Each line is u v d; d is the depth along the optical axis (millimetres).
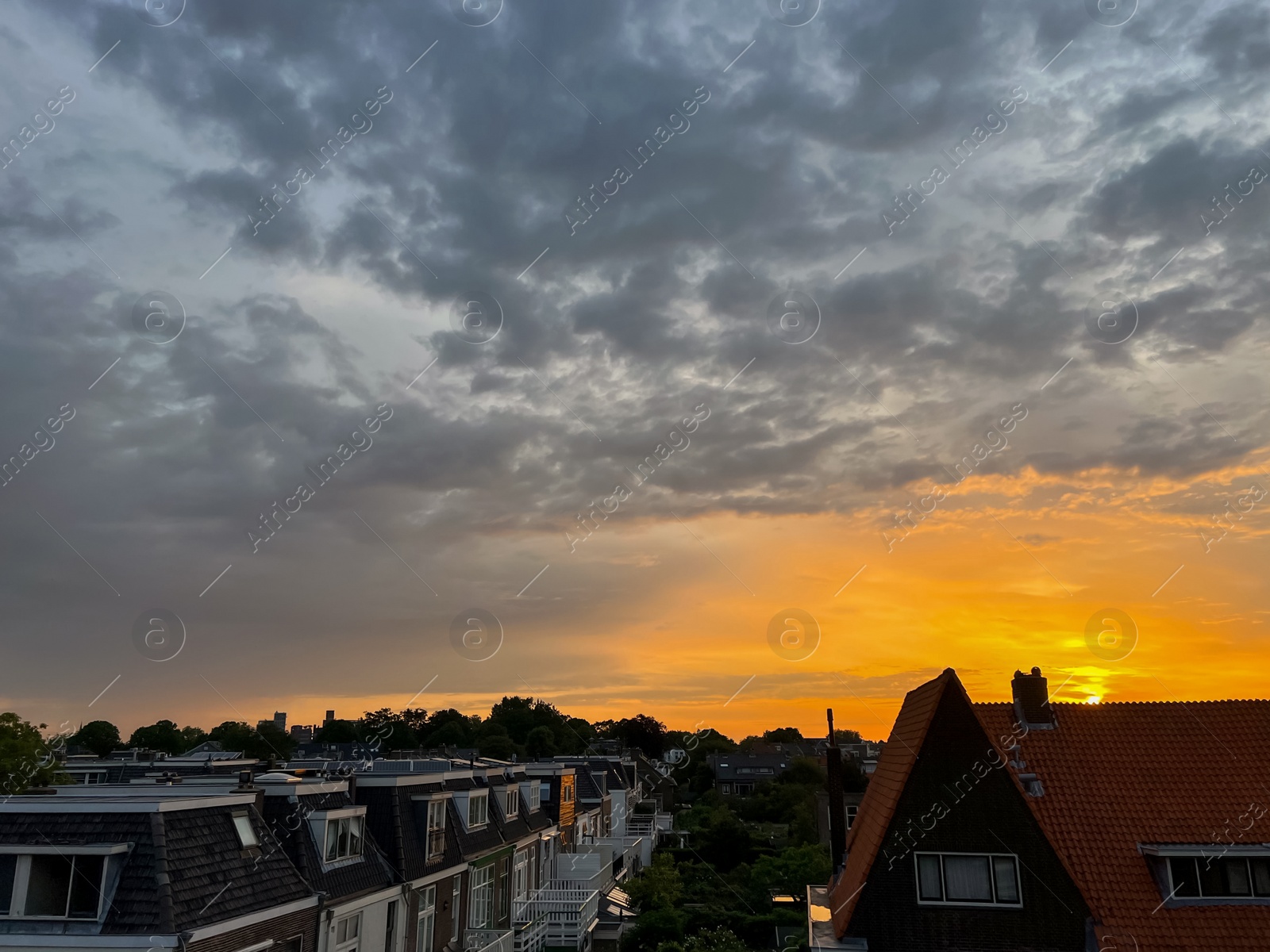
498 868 35156
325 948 20969
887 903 19531
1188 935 18328
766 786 78812
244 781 23547
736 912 39438
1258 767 21344
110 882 16109
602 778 66562
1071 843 20219
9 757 36188
